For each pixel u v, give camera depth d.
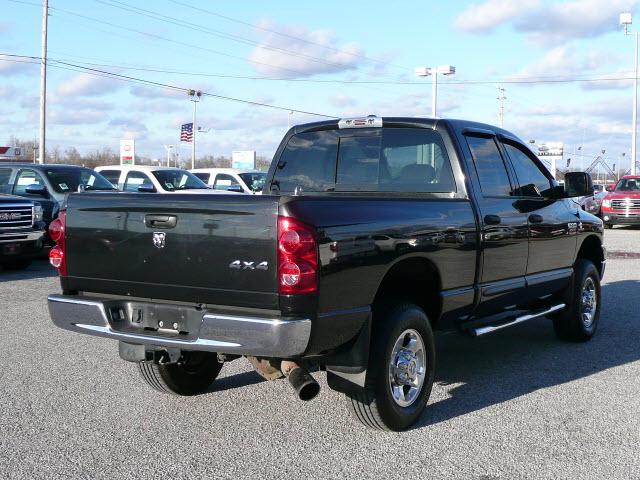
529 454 4.51
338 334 4.37
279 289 4.12
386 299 5.17
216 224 4.29
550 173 7.14
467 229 5.48
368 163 6.05
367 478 4.15
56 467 4.29
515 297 6.36
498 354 7.20
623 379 6.26
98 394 5.76
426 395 5.10
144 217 4.55
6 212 12.46
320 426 5.05
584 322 7.73
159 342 4.46
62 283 4.99
